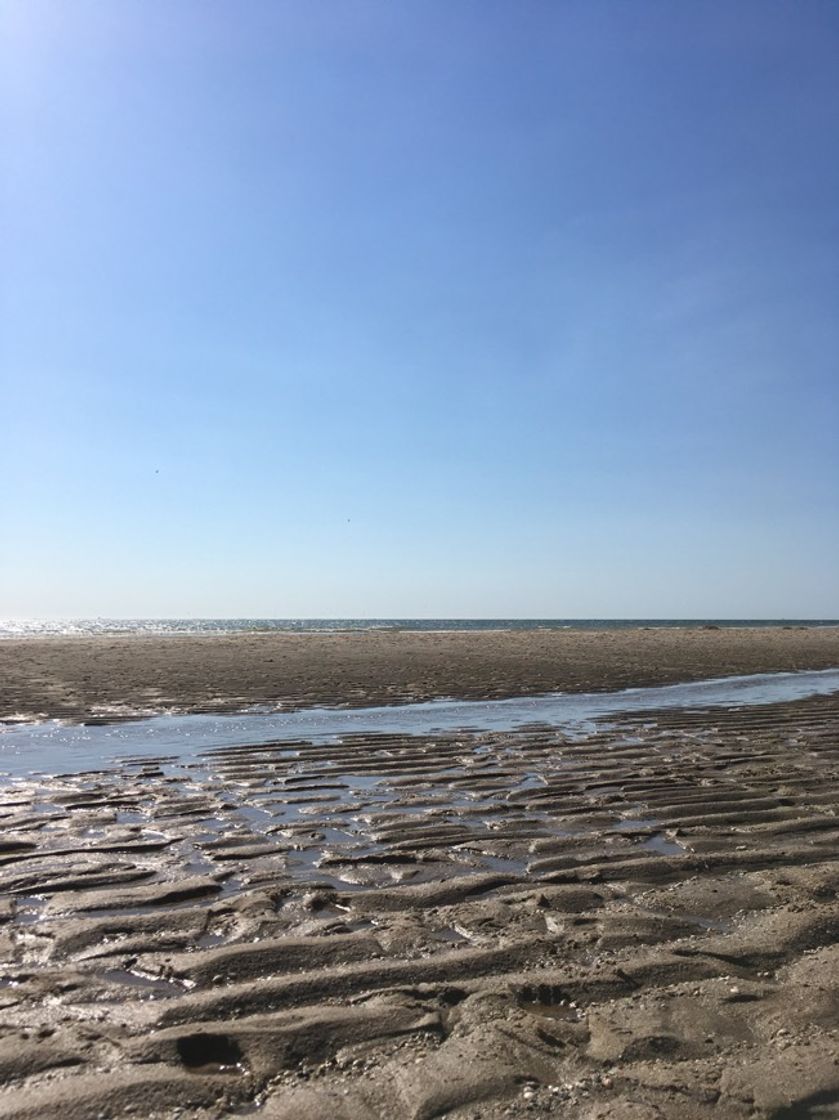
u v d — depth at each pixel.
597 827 6.71
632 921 4.53
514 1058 3.09
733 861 5.73
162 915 4.68
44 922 4.60
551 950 4.12
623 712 13.82
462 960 3.99
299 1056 3.13
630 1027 3.32
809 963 3.96
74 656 25.62
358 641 36.47
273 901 4.91
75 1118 2.76
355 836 6.46
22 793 7.91
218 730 11.81
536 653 28.06
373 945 4.19
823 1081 2.92
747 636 44.66
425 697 15.66
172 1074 3.00
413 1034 3.28
